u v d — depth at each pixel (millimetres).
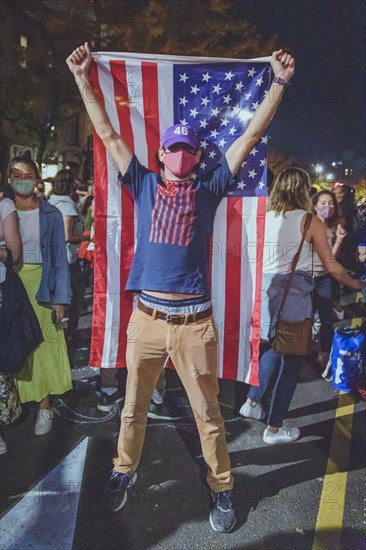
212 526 2424
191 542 2342
